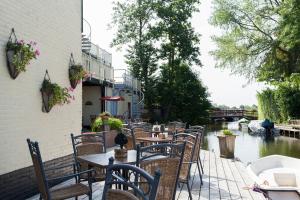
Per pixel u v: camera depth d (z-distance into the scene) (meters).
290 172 6.49
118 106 22.34
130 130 7.40
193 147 4.89
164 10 30.70
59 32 6.15
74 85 6.65
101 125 11.16
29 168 5.09
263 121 27.33
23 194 4.92
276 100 29.83
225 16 28.05
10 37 4.66
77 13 7.01
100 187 5.73
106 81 17.28
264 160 7.11
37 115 5.36
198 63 32.22
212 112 45.03
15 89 4.78
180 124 11.75
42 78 5.53
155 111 32.25
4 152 4.52
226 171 7.46
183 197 5.31
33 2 5.24
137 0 31.92
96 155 4.61
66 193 3.75
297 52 26.56
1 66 4.47
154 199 2.05
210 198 5.29
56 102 5.65
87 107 19.00
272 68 27.98
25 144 5.00
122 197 2.23
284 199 5.14
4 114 4.53
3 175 4.49
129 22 32.06
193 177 6.80
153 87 31.69
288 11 22.55
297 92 28.72
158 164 3.25
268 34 27.62
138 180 3.11
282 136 25.83
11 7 4.68
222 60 29.03
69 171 6.44
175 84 31.14
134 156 4.45
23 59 4.62
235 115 51.91
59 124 6.13
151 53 31.80
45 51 5.62
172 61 31.92
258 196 5.41
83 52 13.25
